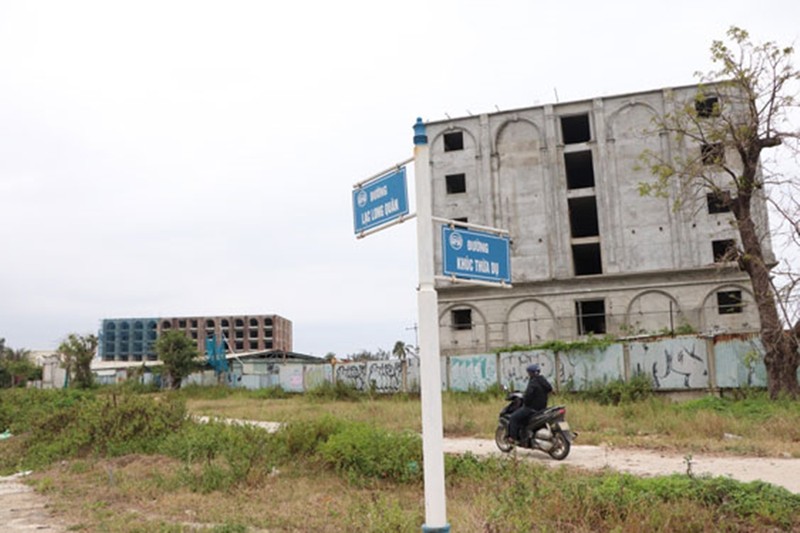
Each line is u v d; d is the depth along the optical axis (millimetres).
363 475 10547
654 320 40375
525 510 7125
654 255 41625
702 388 25359
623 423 17516
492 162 45250
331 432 12516
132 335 144500
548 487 7770
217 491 10094
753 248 22094
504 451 13383
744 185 22219
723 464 11383
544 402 12703
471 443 15273
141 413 16109
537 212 44062
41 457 15492
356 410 24281
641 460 12039
